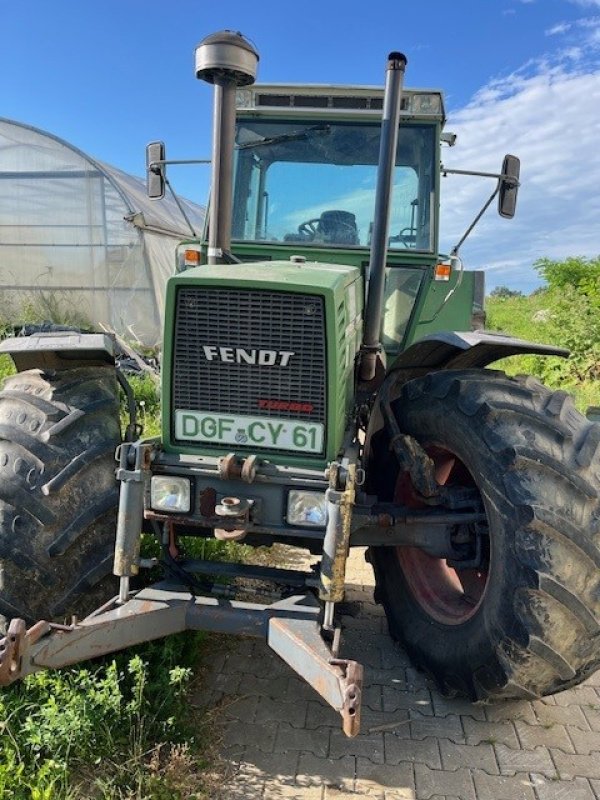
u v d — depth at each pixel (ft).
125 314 42.06
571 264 66.80
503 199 15.24
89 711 8.43
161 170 15.25
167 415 9.27
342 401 9.28
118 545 8.63
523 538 8.56
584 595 8.64
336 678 7.12
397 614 11.35
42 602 9.17
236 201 15.61
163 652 9.72
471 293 16.39
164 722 8.79
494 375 9.99
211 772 8.67
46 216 42.06
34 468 9.22
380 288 10.75
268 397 9.00
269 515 8.73
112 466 9.84
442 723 9.95
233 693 10.37
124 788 8.05
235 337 8.88
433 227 14.87
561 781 8.88
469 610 10.31
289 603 8.79
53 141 40.50
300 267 10.02
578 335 37.45
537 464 8.71
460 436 9.48
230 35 9.66
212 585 9.53
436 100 14.74
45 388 10.05
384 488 11.50
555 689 9.30
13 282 43.04
